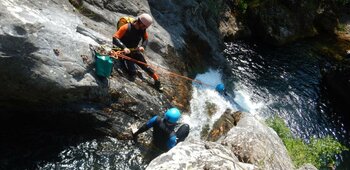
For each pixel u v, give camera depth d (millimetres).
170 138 6844
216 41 12445
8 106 6754
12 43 5930
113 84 7375
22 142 6805
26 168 6375
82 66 6746
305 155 8625
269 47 14414
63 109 6855
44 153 6699
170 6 10828
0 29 5832
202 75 10758
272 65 13133
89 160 6758
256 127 7234
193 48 10930
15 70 6051
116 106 7363
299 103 11328
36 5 6863
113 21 8914
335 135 10516
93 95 6953
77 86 6605
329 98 11828
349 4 18031
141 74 8398
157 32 9781
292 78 12531
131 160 6957
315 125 10680
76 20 7648
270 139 6840
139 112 7664
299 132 10359
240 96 10875
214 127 8648
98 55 6949
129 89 7664
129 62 7906
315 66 13508
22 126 7086
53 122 7078
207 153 4922
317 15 16203
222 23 13828
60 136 7051
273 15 14664
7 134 6895
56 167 6508
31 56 6125
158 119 6973
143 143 7344
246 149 5887
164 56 9492
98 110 7109
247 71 12469
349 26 17125
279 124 9461
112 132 7246
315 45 15148
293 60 13719
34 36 6168
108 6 9141
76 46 6801
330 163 9258
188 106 9070
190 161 4719
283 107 11000
